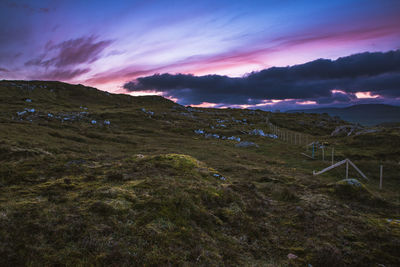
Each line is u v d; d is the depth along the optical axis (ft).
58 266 16.93
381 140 141.49
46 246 18.67
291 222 32.78
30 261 16.79
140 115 253.85
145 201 28.89
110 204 26.84
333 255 23.73
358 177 76.59
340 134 201.36
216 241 24.77
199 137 188.34
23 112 175.94
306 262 23.36
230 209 33.68
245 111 452.76
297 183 59.26
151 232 22.88
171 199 29.78
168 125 225.35
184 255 20.67
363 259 24.61
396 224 34.01
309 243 26.73
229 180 52.54
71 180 37.73
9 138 88.38
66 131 145.69
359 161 95.91
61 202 27.73
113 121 216.33
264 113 450.30
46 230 20.62
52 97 369.71
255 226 30.07
